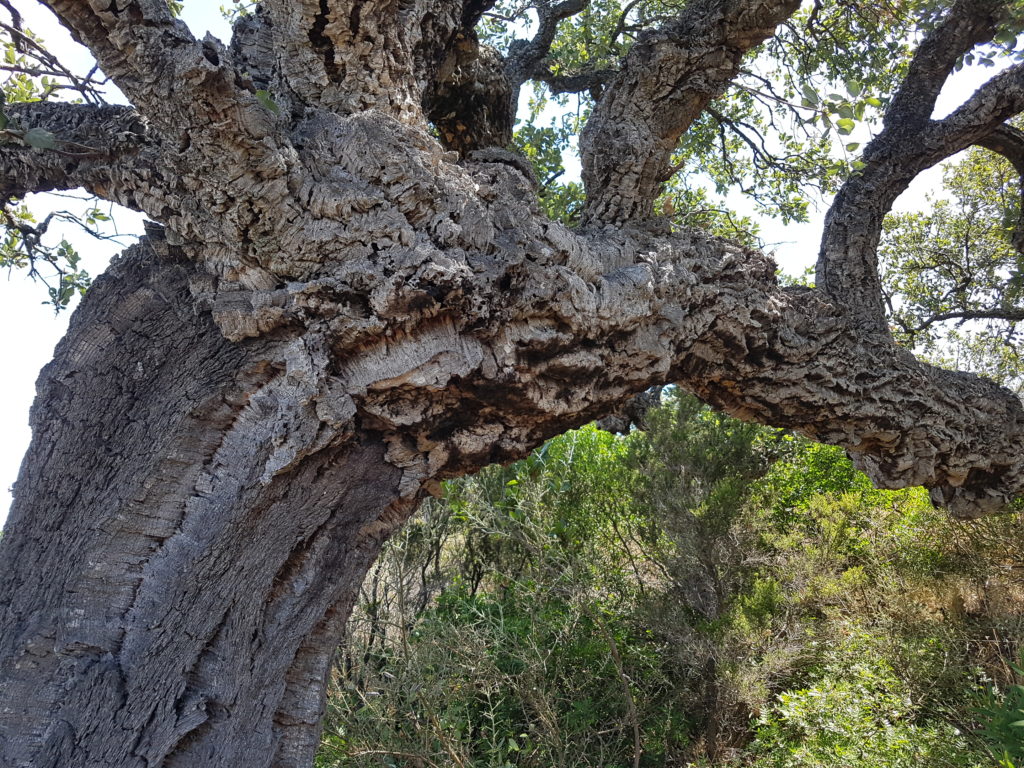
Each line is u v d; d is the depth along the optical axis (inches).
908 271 396.8
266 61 86.4
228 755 69.2
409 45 89.6
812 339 118.7
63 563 69.1
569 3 191.2
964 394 138.7
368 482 79.8
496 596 257.4
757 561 242.2
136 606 69.1
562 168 238.8
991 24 146.1
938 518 261.9
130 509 69.8
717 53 103.8
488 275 74.5
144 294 76.5
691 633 223.1
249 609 72.4
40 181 89.4
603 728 219.6
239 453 72.2
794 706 201.2
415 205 74.0
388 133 76.5
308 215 72.6
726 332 106.6
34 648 65.9
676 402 277.1
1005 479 147.9
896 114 147.9
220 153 66.1
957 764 164.9
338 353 73.8
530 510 247.1
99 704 64.6
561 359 83.6
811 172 192.7
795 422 127.2
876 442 133.2
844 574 261.6
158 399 73.0
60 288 136.0
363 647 218.4
